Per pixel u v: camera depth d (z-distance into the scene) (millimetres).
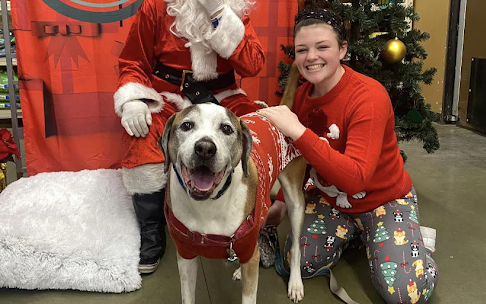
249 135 1296
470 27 4352
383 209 1853
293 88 1939
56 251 1827
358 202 1869
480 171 3242
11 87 2547
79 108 2574
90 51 2523
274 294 1833
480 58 4227
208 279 1931
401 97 2689
